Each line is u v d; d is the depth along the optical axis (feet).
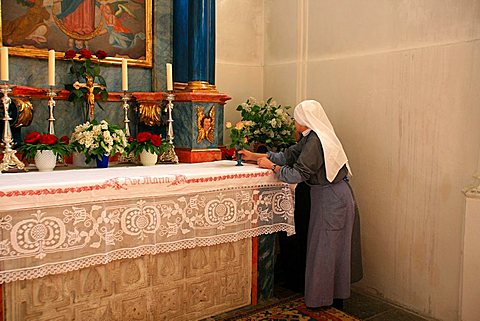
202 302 11.55
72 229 8.86
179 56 14.40
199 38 13.98
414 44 12.64
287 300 13.03
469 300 11.28
